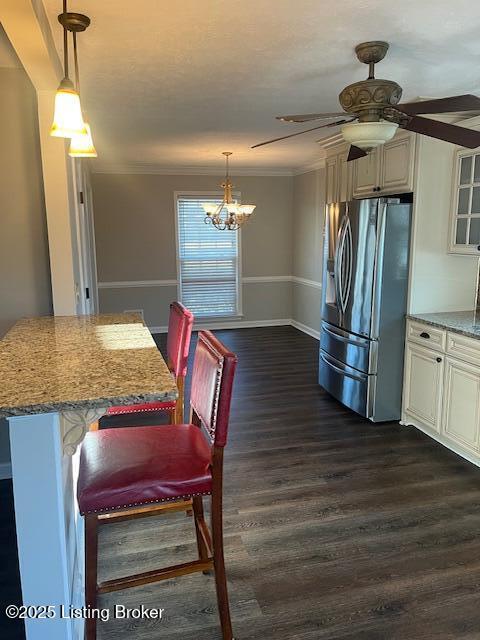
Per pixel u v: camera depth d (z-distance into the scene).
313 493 2.73
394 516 2.51
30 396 1.28
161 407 2.39
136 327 2.36
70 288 2.83
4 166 2.75
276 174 7.11
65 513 1.46
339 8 1.95
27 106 2.71
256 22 2.09
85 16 2.00
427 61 2.59
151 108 3.52
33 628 1.37
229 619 1.68
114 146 5.03
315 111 3.61
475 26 2.14
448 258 3.55
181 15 2.01
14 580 2.02
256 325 7.46
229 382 1.53
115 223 6.63
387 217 3.41
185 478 1.56
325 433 3.56
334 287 4.04
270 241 7.29
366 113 2.32
